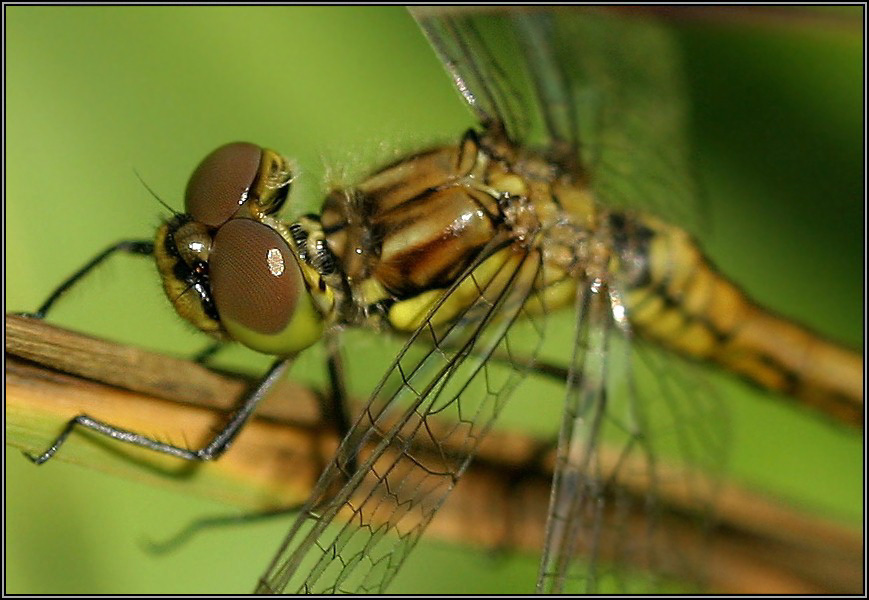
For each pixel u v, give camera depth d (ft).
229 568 0.38
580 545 0.38
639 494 0.38
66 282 0.38
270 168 0.38
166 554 0.38
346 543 0.37
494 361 0.38
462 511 0.38
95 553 0.38
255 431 0.37
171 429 0.37
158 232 0.38
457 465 0.38
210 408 0.37
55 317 0.38
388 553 0.37
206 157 0.38
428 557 0.38
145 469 0.37
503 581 0.38
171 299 0.38
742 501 0.38
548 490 0.38
